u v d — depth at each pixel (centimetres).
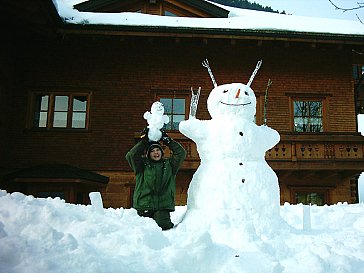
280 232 454
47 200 476
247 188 472
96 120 1437
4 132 1376
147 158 490
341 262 346
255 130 507
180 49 1503
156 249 351
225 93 520
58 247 308
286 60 1526
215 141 496
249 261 335
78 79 1463
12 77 1444
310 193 1459
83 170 1352
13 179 1265
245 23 1512
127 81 1471
